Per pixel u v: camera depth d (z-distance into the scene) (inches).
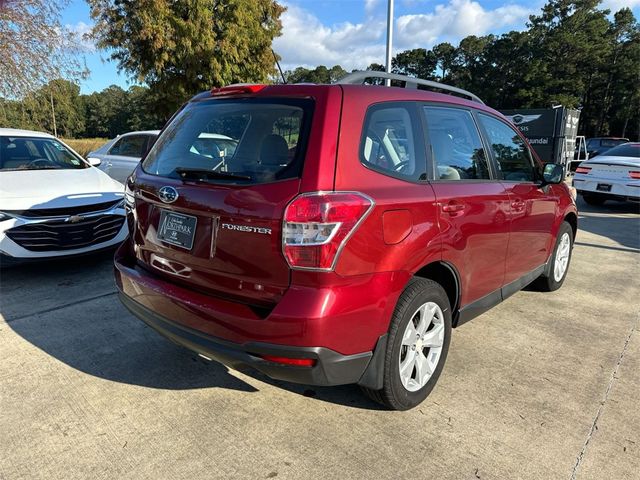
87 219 202.2
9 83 527.2
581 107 2593.5
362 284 90.3
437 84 130.0
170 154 113.6
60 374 125.7
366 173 93.9
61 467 91.7
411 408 112.1
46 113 574.6
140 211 115.2
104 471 90.7
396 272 96.3
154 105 707.4
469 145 129.9
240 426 105.3
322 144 89.4
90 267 219.8
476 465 94.0
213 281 97.0
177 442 99.5
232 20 653.9
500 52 2600.9
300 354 85.9
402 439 101.5
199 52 620.7
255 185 90.1
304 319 84.2
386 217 93.7
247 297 92.3
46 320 159.5
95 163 270.1
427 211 104.1
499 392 120.6
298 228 84.7
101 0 597.6
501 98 2625.5
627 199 412.2
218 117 107.2
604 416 111.0
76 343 143.3
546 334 156.9
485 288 133.6
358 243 88.5
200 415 109.1
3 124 547.5
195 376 126.2
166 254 107.1
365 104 98.5
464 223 116.2
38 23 531.8
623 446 100.4
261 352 87.6
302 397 117.3
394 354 100.3
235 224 91.0
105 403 113.1
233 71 676.7
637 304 186.5
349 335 89.7
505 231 137.3
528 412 112.1
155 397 116.1
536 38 2482.8
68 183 214.2
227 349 91.7
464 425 106.7
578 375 130.0
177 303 99.6
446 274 119.2
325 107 93.2
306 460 94.7
